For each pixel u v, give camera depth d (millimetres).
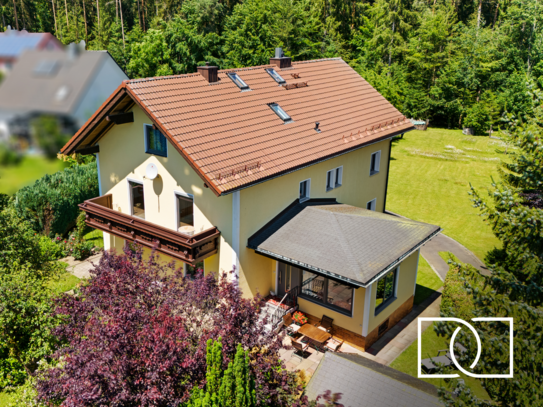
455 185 37688
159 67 50500
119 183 20562
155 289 13258
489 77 61469
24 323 15734
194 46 50531
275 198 18719
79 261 23984
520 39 64062
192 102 18547
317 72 26516
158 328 11242
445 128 60969
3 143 16594
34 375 14133
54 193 24969
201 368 11398
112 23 73188
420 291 21562
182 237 16844
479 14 71312
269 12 51375
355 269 15852
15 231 17797
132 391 10992
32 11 74188
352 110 24484
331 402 11555
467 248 26234
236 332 11977
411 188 37062
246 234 17656
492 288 9805
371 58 64750
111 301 12492
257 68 23328
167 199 18938
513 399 8641
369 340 17203
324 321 17688
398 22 64688
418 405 11062
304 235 17906
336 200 22844
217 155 16875
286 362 16375
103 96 20344
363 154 24062
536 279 9891
